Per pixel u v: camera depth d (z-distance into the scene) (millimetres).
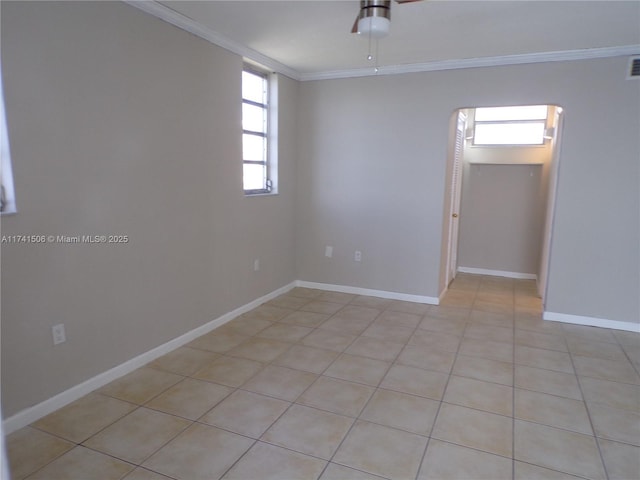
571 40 3395
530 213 5715
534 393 2744
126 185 2766
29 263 2258
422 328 3838
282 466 2043
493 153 5660
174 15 2949
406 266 4594
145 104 2854
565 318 4035
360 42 3529
